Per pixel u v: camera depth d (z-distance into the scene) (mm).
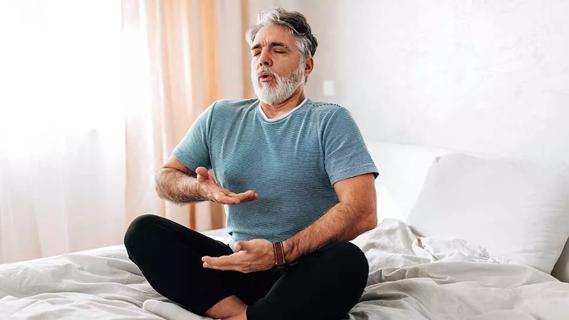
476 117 2264
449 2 2316
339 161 1332
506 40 2113
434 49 2410
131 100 2723
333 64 2998
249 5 3023
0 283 1368
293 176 1381
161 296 1396
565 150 1954
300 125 1415
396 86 2627
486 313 1261
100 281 1456
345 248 1235
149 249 1265
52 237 2551
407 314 1249
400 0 2543
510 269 1462
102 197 2746
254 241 1211
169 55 2785
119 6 2639
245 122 1509
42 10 2418
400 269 1511
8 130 2420
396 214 2182
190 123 2895
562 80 1944
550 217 1613
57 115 2529
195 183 1430
